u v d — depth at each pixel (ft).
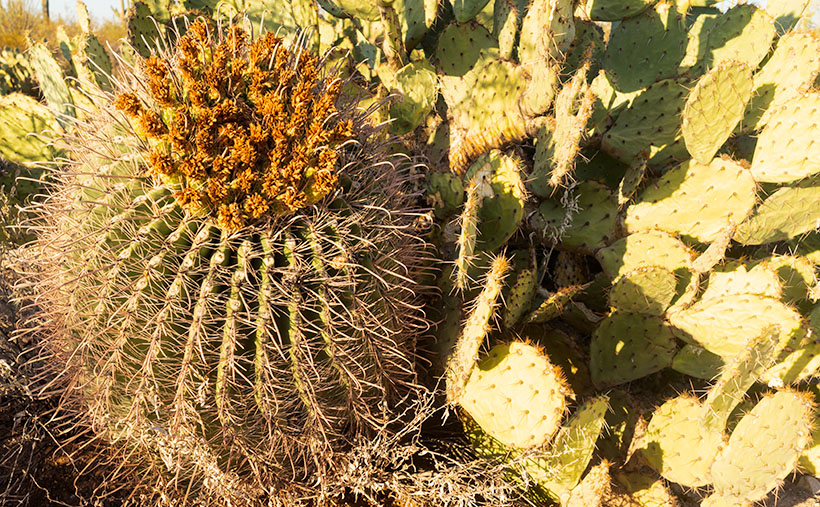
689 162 10.07
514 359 7.93
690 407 9.03
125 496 7.88
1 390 7.93
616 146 11.31
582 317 10.37
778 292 9.12
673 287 9.18
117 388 6.43
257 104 6.33
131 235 6.07
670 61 13.15
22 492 7.82
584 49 13.15
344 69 11.37
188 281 6.07
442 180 9.52
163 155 5.90
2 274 8.91
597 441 9.77
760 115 10.80
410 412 8.72
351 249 6.51
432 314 9.28
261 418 6.64
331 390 6.94
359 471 7.58
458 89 11.64
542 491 8.53
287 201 6.13
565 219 10.38
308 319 6.49
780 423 7.97
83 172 6.74
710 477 8.21
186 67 6.22
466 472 8.11
